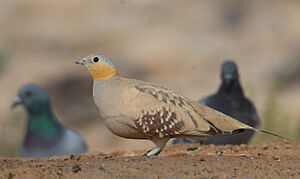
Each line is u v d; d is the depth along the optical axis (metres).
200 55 28.30
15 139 18.34
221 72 14.24
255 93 20.52
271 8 30.97
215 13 30.80
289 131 14.86
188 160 9.11
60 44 29.78
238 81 14.12
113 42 29.50
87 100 26.86
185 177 8.31
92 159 9.45
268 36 29.50
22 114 19.61
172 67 27.80
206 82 26.81
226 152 10.29
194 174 8.48
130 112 9.09
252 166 8.86
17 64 28.02
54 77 27.62
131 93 9.16
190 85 26.67
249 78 26.23
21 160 9.94
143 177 8.34
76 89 27.28
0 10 31.58
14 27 30.67
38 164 9.19
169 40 28.97
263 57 28.11
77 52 29.41
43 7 31.59
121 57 28.47
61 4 31.69
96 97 9.33
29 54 29.06
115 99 9.16
